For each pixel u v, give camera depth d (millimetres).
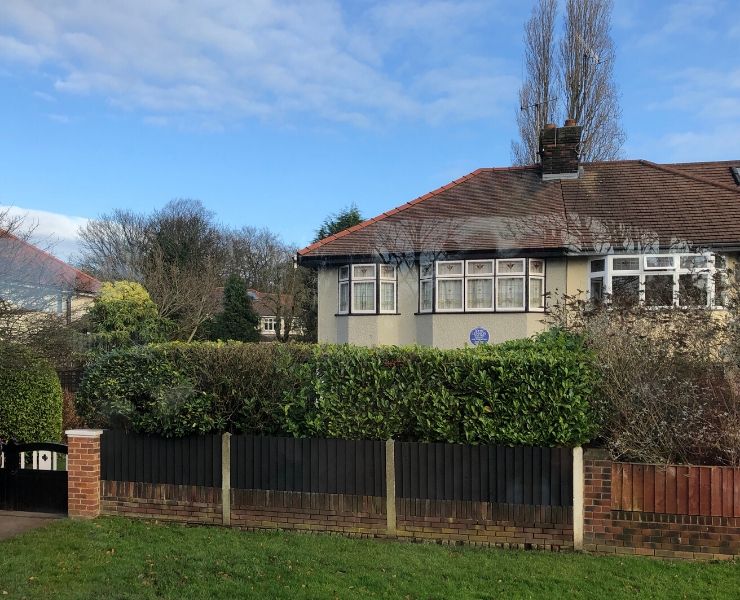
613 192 14180
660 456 5164
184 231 37000
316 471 5586
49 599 3979
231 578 4348
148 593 4078
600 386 5344
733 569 4578
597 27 22703
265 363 5785
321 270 14797
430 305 13617
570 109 22750
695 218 12523
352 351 5695
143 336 17672
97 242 34188
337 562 4676
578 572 4523
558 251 12484
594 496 5051
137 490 5969
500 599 4020
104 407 5973
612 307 6488
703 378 5371
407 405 5473
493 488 5238
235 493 5734
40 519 5906
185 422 5773
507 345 6176
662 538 4910
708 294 6195
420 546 5129
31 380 8672
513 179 15664
